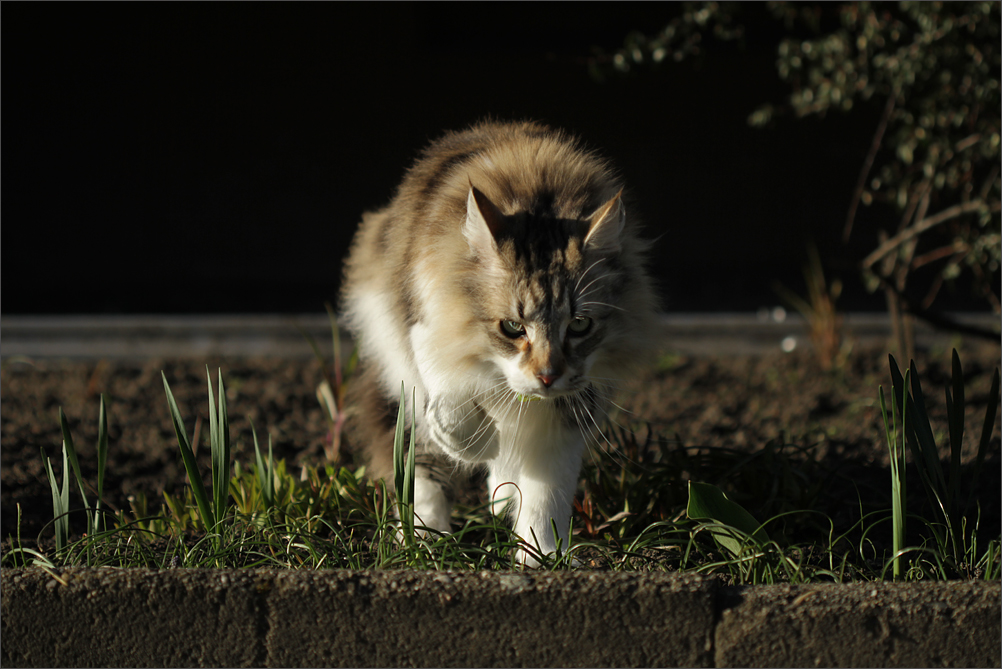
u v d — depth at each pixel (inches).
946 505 106.7
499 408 112.4
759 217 372.8
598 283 106.0
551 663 90.0
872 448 157.4
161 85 370.9
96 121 372.2
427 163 128.3
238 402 199.5
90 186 375.6
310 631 91.2
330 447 155.7
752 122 206.7
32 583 92.7
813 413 188.4
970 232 204.2
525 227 105.9
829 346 221.3
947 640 87.0
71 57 367.9
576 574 90.4
